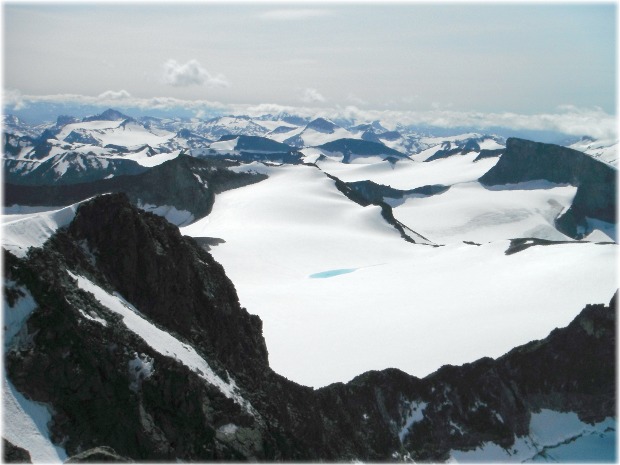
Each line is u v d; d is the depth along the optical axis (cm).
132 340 8319
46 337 7656
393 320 14438
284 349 13075
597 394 12538
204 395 8369
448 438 11500
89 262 9512
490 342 12888
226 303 10931
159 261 9988
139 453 7450
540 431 12125
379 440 10938
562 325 13088
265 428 8962
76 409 7406
